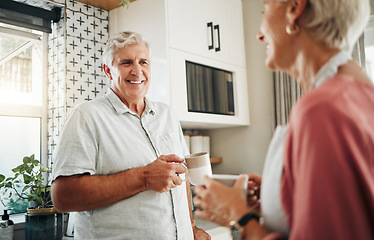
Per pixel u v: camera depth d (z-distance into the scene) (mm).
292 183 484
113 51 1302
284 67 614
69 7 1863
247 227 563
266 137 2332
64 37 1830
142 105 1404
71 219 1741
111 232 1151
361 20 549
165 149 1364
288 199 502
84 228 1184
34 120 1885
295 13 551
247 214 577
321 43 546
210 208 641
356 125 412
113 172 1187
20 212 1766
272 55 607
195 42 1957
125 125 1283
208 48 2055
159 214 1204
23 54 1878
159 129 1387
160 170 1123
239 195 610
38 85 1921
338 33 532
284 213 511
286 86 2207
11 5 1710
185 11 1912
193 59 1927
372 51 2129
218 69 2158
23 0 1798
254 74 2418
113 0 1899
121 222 1153
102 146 1188
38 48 1942
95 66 1968
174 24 1828
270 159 575
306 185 405
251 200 634
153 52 1820
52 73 1906
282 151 541
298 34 565
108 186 1103
